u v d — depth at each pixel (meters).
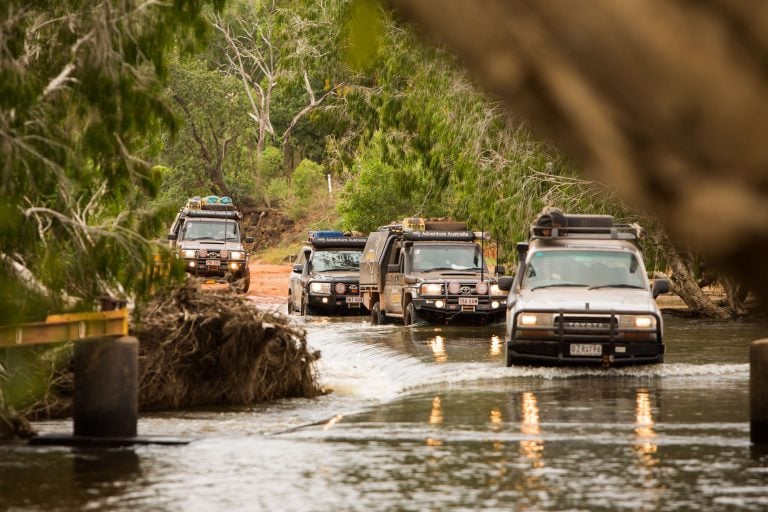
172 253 36.66
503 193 88.88
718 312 90.06
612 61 2.44
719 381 48.75
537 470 28.19
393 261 90.12
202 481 26.91
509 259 95.19
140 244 35.41
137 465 29.38
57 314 32.78
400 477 27.31
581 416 38.59
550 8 2.47
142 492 25.58
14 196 33.34
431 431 35.47
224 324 44.69
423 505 23.84
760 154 2.37
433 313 82.06
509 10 2.51
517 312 52.66
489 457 30.28
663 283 55.28
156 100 34.75
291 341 47.47
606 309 52.06
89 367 33.00
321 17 116.31
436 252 86.31
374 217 165.75
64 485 26.53
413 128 114.06
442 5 2.56
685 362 55.53
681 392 45.03
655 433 34.53
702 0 2.39
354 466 28.95
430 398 44.53
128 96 34.06
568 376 51.00
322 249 107.12
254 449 31.98
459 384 49.16
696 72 2.40
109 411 32.97
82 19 34.78
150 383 43.12
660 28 2.42
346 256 106.75
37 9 35.47
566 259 56.59
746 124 2.38
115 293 36.09
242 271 132.12
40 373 39.66
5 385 37.56
